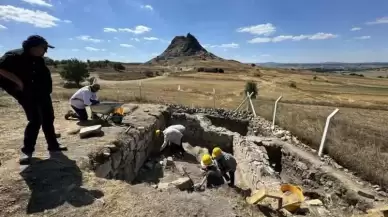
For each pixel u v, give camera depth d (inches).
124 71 4087.1
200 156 386.9
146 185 180.9
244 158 331.3
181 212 146.6
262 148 335.3
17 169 177.9
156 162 345.1
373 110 852.6
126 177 274.1
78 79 1850.4
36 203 144.3
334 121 439.2
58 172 179.0
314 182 267.3
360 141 327.0
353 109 839.7
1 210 135.9
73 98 328.2
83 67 1873.8
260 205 173.5
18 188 154.9
